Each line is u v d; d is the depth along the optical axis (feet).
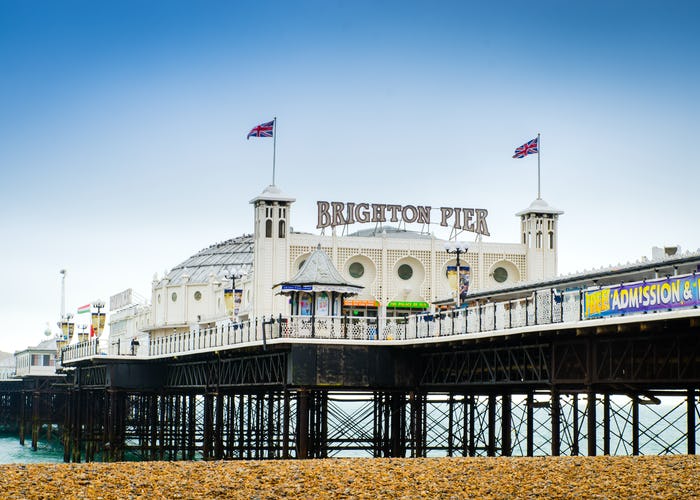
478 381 204.85
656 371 160.25
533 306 179.22
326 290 232.94
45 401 501.15
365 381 222.07
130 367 312.71
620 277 209.46
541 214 320.70
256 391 280.31
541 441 390.21
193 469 144.87
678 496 119.75
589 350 170.40
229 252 454.81
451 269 222.07
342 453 335.88
